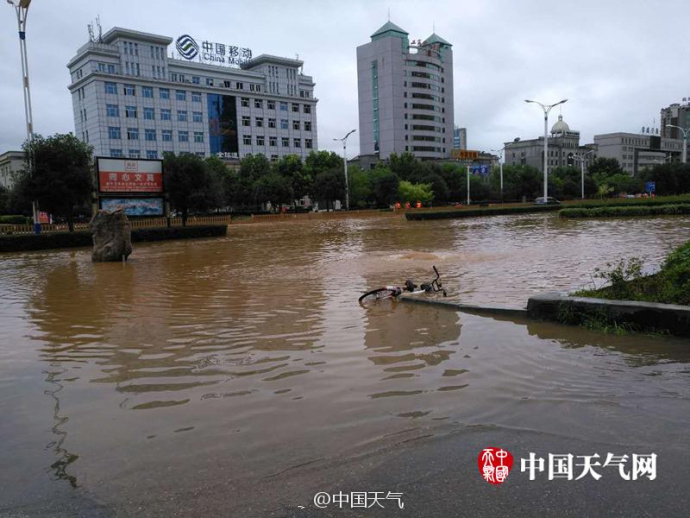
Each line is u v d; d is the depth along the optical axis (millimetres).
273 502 2609
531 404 3746
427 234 22984
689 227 21344
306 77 91188
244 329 6410
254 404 3912
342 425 3482
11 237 22094
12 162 72750
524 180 73625
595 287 8312
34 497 2732
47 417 3818
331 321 6715
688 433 3227
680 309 5422
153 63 72125
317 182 54844
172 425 3588
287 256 15797
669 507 2494
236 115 80062
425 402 3840
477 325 6238
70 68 72812
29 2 23062
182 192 29234
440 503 2564
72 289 10633
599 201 48531
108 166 24812
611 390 3982
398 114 106875
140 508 2596
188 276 12000
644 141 132375
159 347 5703
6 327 7098
